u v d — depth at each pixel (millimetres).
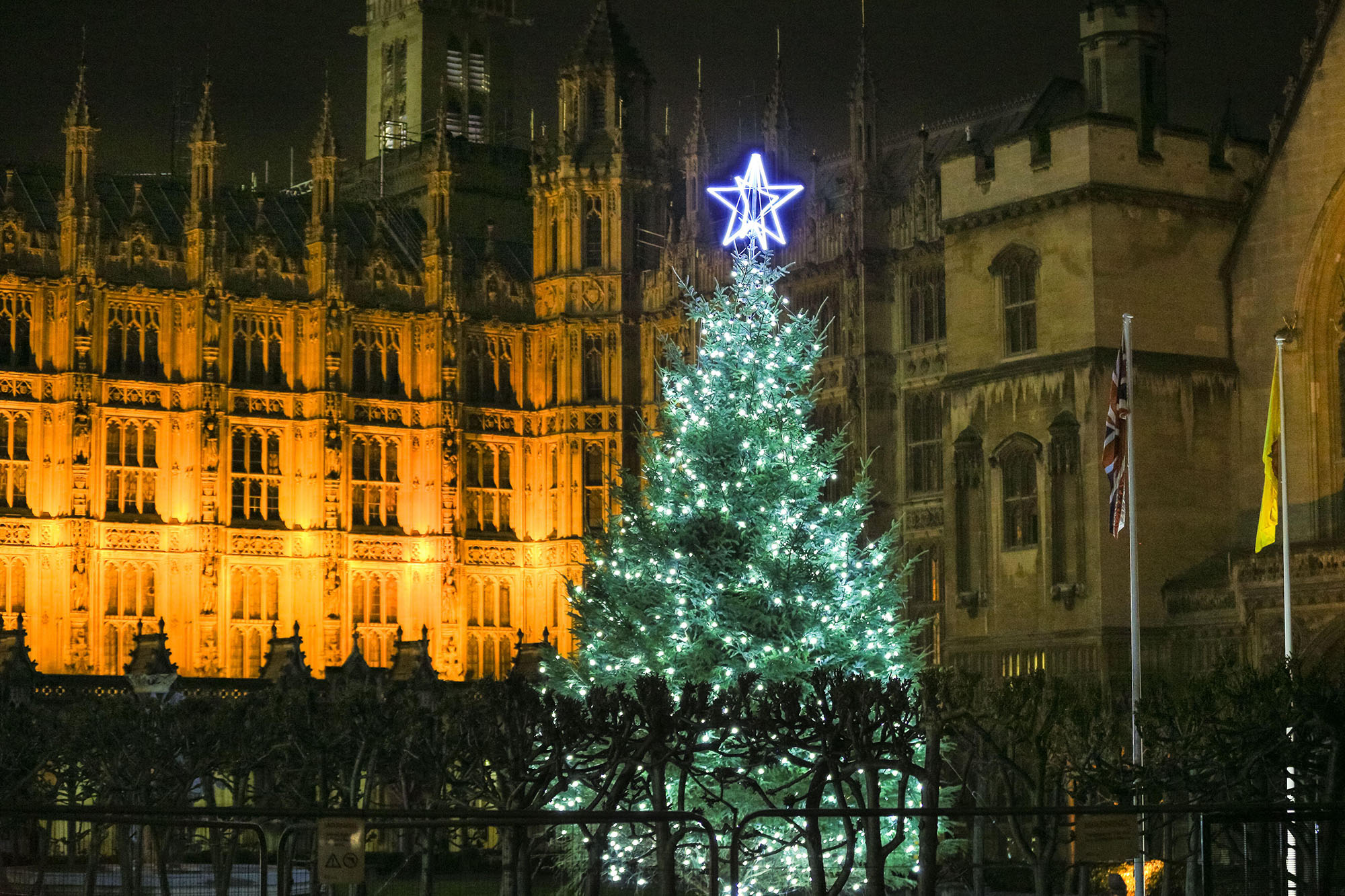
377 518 103625
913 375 91562
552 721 44812
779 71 100750
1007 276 79312
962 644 79625
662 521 57938
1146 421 76062
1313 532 75312
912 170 96062
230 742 58594
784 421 58875
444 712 53438
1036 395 77438
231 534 99312
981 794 61344
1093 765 46938
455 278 105688
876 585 58375
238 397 100438
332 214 103688
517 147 125625
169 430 99062
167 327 99812
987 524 79188
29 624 94750
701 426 58000
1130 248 76500
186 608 98188
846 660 56219
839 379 94312
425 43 122062
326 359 102250
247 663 99312
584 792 55375
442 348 105000
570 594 62031
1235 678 52625
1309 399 75875
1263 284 77688
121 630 96625
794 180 99875
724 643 56031
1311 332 76062
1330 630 69562
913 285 91875
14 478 95500
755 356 58750
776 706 43375
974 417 80000
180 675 91750
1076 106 84938
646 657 56625
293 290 102750
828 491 93625
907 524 91500
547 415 107812
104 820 30578
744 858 48531
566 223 107500
